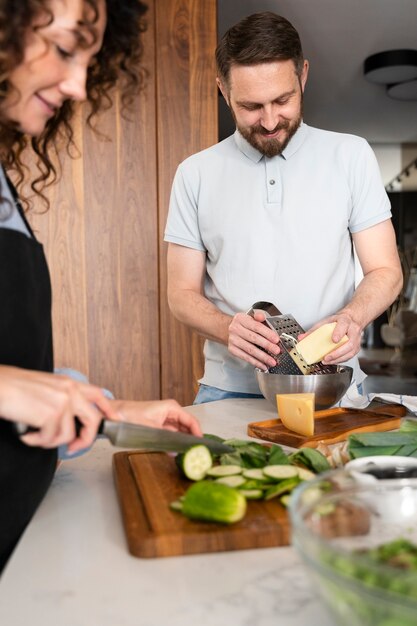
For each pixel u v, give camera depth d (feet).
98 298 9.37
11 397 2.57
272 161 6.26
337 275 6.31
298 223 6.20
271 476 3.09
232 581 2.44
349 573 1.75
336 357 5.09
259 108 5.77
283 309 6.25
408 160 31.76
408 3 14.07
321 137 6.36
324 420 4.90
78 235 9.28
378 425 4.69
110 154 9.29
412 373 26.50
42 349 3.34
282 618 2.18
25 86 2.75
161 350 9.52
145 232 9.41
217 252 6.51
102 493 3.46
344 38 16.19
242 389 6.22
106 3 3.13
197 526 2.76
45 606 2.27
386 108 22.88
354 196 6.26
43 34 2.63
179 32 9.39
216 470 3.28
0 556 2.93
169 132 9.41
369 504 2.31
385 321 38.06
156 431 3.21
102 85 3.58
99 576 2.50
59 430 2.66
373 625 1.69
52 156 9.09
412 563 1.98
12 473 2.95
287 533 2.72
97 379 9.45
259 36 5.45
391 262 6.22
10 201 3.19
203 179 6.52
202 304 6.22
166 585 2.42
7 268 3.04
